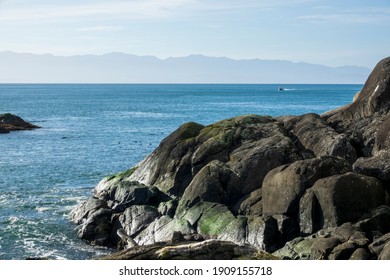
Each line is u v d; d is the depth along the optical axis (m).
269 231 25.81
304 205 25.92
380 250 20.83
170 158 35.41
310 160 27.45
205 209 28.94
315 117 36.06
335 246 21.89
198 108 153.25
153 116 123.81
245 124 36.25
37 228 33.19
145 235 29.67
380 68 36.66
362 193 25.23
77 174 50.69
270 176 28.22
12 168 53.41
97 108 156.25
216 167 31.03
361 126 34.47
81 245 30.59
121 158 60.84
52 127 96.94
